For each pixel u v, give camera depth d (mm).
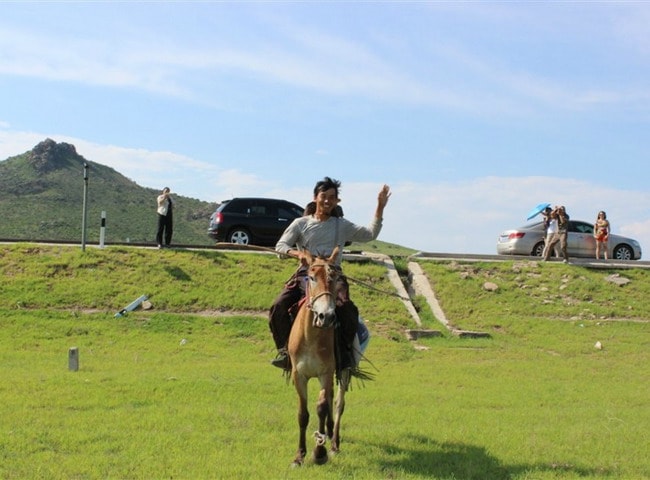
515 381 16297
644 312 25938
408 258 29516
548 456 9383
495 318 24500
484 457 9156
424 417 11680
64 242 28781
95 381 13789
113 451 8969
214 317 22422
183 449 9109
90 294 23062
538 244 32906
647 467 9039
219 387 13570
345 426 10875
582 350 21469
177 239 78000
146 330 21062
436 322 24125
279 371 16359
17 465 8211
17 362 16578
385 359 19094
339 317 8883
